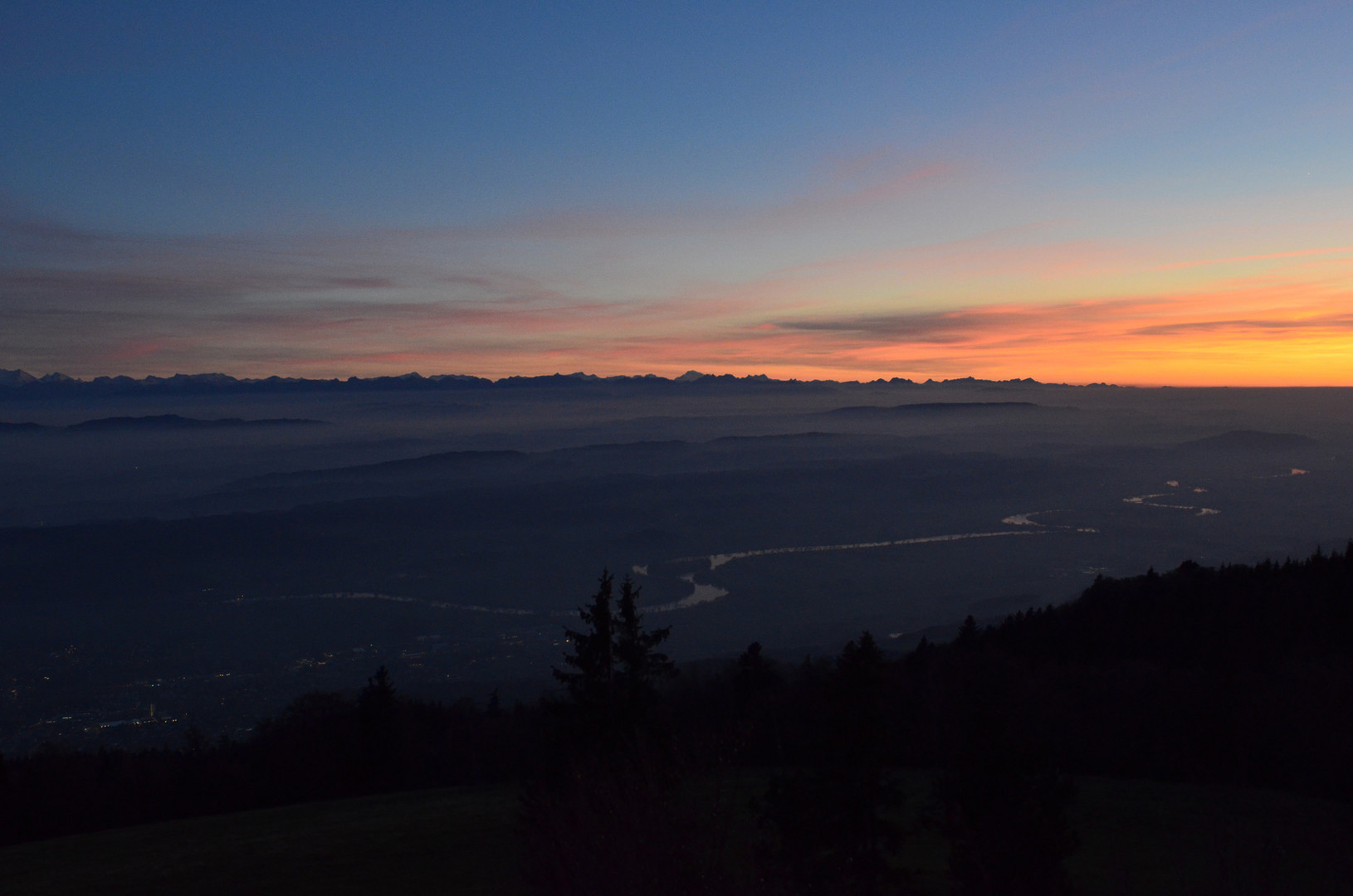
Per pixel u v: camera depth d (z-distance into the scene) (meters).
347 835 25.78
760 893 11.27
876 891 16.09
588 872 10.68
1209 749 29.97
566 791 14.35
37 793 35.00
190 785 38.12
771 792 17.31
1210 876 17.80
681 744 13.52
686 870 10.55
